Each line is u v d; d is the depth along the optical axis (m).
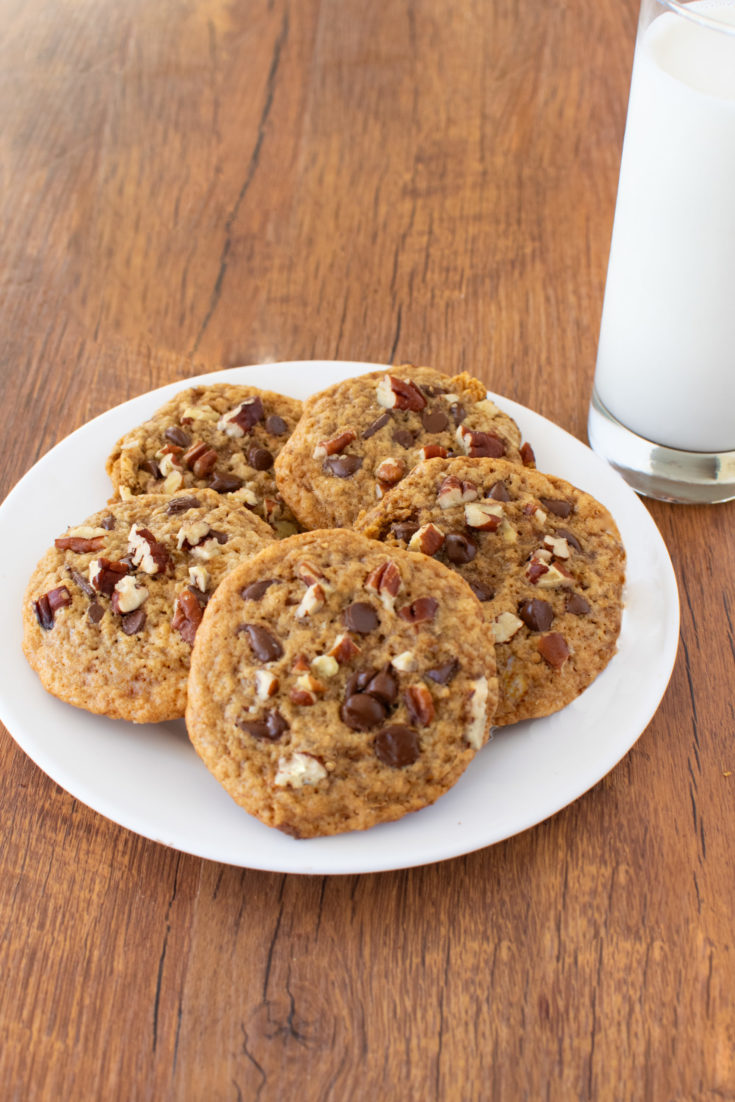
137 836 0.59
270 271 0.79
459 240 0.80
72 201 0.82
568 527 0.62
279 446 0.66
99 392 0.73
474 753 0.57
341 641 0.57
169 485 0.64
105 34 0.92
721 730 0.62
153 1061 0.54
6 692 0.59
